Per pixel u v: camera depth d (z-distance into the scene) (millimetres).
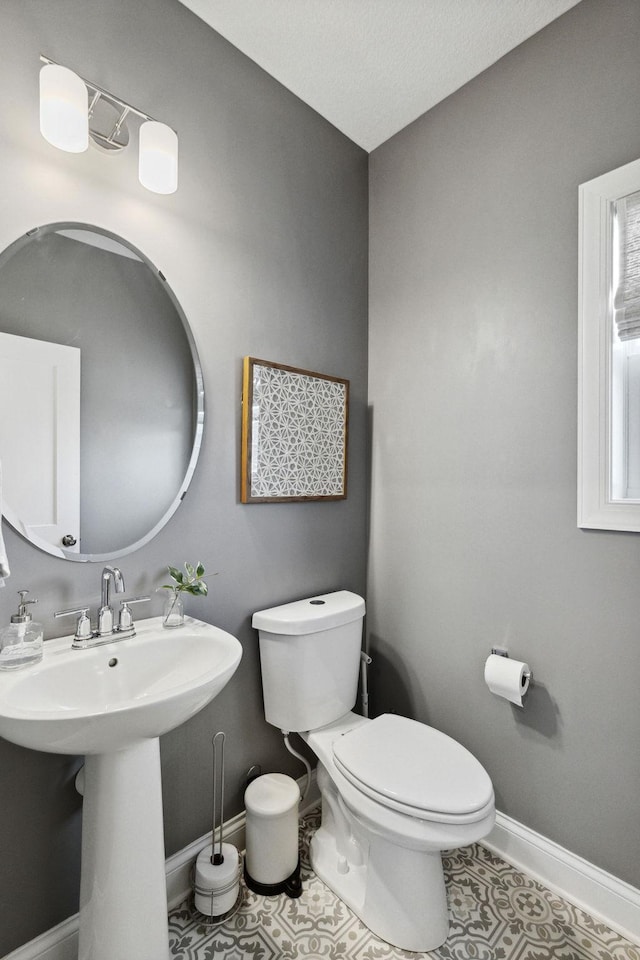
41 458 1174
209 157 1500
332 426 1873
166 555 1405
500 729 1630
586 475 1407
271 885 1433
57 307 1202
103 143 1259
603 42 1382
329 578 1914
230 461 1568
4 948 1123
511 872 1541
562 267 1473
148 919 1085
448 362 1778
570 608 1460
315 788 1848
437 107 1816
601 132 1390
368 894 1337
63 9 1186
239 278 1585
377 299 2043
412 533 1900
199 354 1477
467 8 1433
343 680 1663
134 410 1337
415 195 1892
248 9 1440
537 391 1530
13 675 997
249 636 1631
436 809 1142
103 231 1270
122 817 1057
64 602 1206
